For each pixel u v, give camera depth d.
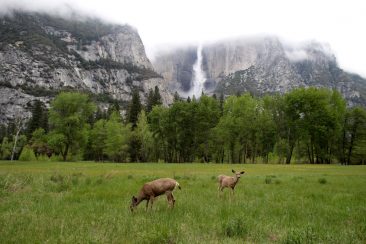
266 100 90.06
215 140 90.25
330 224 11.91
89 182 24.77
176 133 93.00
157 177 30.22
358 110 85.12
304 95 78.44
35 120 116.69
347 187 24.77
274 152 90.69
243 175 36.69
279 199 17.98
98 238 9.34
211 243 9.23
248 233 10.34
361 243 9.65
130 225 11.09
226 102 93.56
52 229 10.41
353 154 89.12
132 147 100.44
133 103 115.62
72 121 83.12
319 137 79.56
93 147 100.69
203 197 18.42
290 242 9.36
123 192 19.52
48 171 37.50
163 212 13.80
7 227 10.54
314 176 36.25
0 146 103.69
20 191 19.73
